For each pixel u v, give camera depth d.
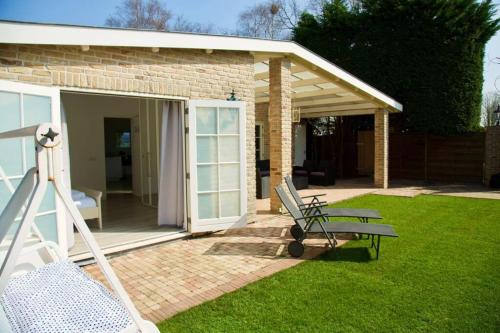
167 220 6.43
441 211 7.86
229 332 3.00
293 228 5.83
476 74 12.73
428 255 4.89
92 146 9.88
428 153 14.04
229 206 6.35
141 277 4.26
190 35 5.53
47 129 1.55
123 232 5.98
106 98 10.04
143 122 9.30
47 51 4.33
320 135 16.22
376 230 4.81
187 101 5.83
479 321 3.12
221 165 6.22
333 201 9.12
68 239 4.89
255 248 5.38
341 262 4.65
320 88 10.26
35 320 1.96
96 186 9.90
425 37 13.02
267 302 3.53
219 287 3.92
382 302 3.49
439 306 3.40
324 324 3.11
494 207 8.28
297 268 4.46
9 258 1.49
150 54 5.31
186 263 4.73
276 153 7.64
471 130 13.04
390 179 14.91
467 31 12.41
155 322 3.18
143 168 9.35
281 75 7.38
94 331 1.90
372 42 14.19
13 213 1.57
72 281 2.39
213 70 6.14
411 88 13.48
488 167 12.31
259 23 22.77
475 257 4.78
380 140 11.77
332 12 15.05
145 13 21.86
